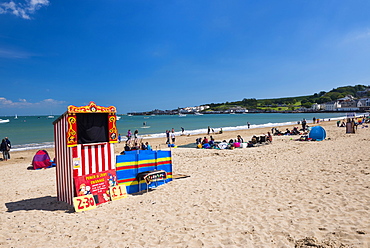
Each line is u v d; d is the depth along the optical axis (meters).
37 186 10.56
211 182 8.97
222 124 78.12
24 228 5.81
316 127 22.19
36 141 36.59
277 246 4.16
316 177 8.38
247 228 4.97
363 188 6.71
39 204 7.76
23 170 14.62
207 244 4.46
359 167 9.23
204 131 46.41
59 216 6.54
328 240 4.11
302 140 22.52
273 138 26.11
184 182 9.28
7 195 9.15
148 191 8.52
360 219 4.82
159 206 6.81
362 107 161.75
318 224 4.82
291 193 6.94
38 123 101.50
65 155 7.44
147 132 51.09
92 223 5.93
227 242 4.47
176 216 5.98
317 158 12.15
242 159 14.07
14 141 36.81
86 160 7.33
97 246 4.70
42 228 5.77
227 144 20.00
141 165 8.82
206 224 5.36
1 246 4.90
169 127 66.50
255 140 20.67
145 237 4.96
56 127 7.84
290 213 5.52
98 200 7.46
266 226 4.97
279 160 12.70
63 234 5.37
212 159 14.80
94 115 7.54
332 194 6.51
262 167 11.12
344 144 17.08
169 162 9.64
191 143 26.55
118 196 7.88
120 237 5.04
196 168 12.16
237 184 8.40
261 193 7.18
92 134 7.45
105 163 7.75
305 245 4.04
